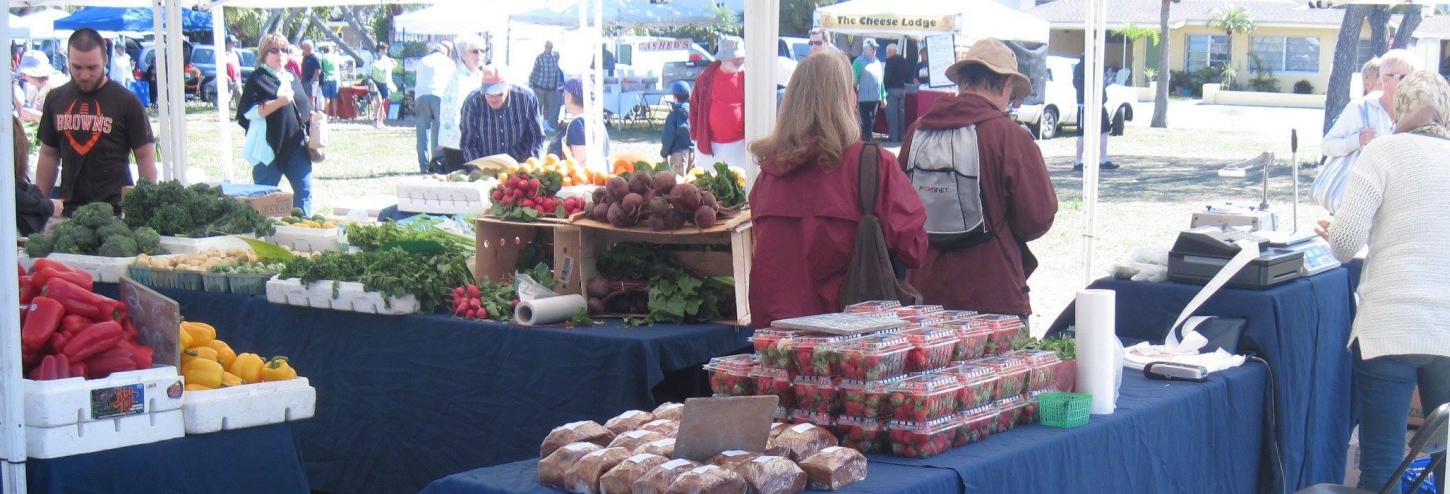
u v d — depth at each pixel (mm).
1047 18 28609
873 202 3672
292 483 3334
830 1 29078
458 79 11148
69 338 3035
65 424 2904
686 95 11008
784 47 21125
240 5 9445
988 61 4070
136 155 6445
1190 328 4070
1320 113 25516
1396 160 3848
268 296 4758
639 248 4438
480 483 2514
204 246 5543
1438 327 3758
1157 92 23453
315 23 29516
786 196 3744
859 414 2693
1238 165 5082
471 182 6090
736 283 4227
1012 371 2912
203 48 27984
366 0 9227
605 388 3939
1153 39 30266
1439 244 3795
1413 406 5004
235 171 17672
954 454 2691
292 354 4738
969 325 3016
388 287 4398
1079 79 20953
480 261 4676
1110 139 21047
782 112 3727
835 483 2406
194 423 3131
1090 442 2963
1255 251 3854
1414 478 3930
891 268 3684
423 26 15414
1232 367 3805
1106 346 3098
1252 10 28375
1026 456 2738
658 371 3918
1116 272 4480
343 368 4602
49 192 6461
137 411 3029
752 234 4309
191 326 3357
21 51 21500
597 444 2592
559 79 17984
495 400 4219
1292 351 4094
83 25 21719
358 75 27031
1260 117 24859
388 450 4508
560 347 4047
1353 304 4781
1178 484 3363
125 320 3238
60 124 6336
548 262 4723
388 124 24859
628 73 22641
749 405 2465
